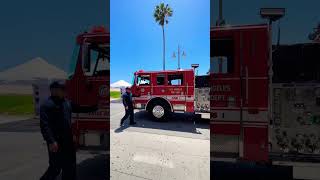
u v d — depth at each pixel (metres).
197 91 11.95
